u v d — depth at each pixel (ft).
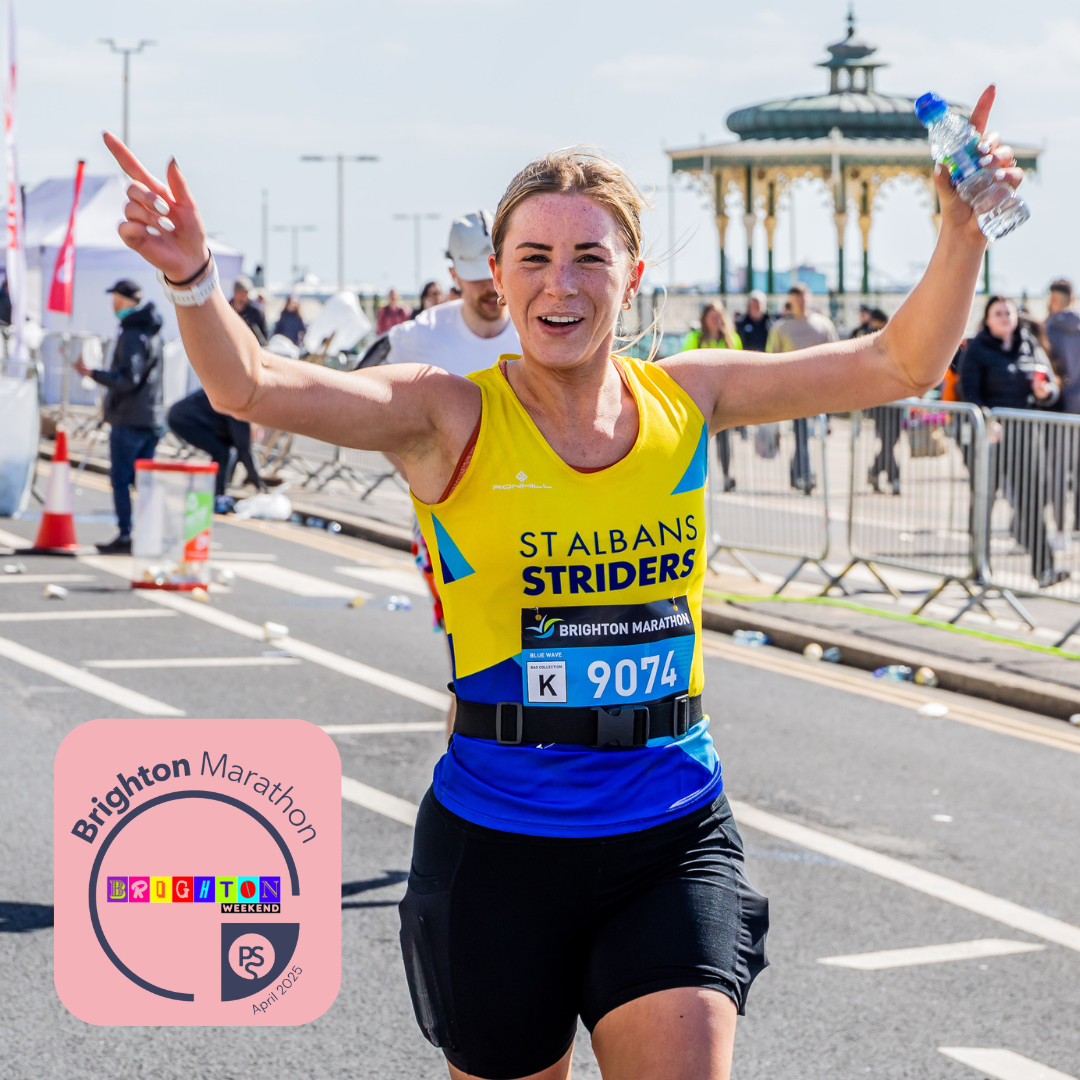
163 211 9.07
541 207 9.92
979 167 10.30
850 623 39.65
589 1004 10.05
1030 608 43.39
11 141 66.08
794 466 44.16
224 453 61.41
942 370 10.86
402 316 102.12
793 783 26.12
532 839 10.00
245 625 38.60
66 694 30.37
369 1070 15.52
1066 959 18.76
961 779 26.73
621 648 10.13
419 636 38.06
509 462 10.03
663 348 94.79
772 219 153.38
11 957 17.90
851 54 152.46
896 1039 16.46
